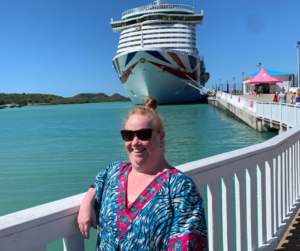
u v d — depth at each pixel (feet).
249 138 55.67
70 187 29.01
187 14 150.30
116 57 141.79
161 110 142.10
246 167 7.63
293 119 41.60
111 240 4.57
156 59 135.85
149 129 4.78
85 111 233.76
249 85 149.38
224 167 6.84
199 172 6.18
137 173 4.96
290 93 131.34
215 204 6.72
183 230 4.24
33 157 45.03
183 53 138.31
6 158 44.80
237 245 7.60
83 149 50.52
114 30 156.97
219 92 145.38
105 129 85.20
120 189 4.89
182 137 59.11
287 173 10.91
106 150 48.83
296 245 9.52
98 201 5.22
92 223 4.89
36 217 4.25
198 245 4.22
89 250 15.71
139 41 145.79
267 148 8.61
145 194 4.57
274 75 139.44
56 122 123.95
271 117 55.01
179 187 4.50
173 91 158.61
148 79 143.54
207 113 120.37
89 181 30.91
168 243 4.26
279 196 10.00
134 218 4.47
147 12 149.59
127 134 4.78
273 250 8.86
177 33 145.28
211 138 56.80
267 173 8.92
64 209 4.63
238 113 87.61
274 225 9.48
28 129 96.32
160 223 4.33
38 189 28.55
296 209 12.01
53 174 34.04
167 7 153.99
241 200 7.47
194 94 181.27
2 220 4.13
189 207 4.39
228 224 7.12
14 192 27.78
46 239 4.40
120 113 175.11
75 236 4.93
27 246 4.18
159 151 5.04
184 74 147.02
